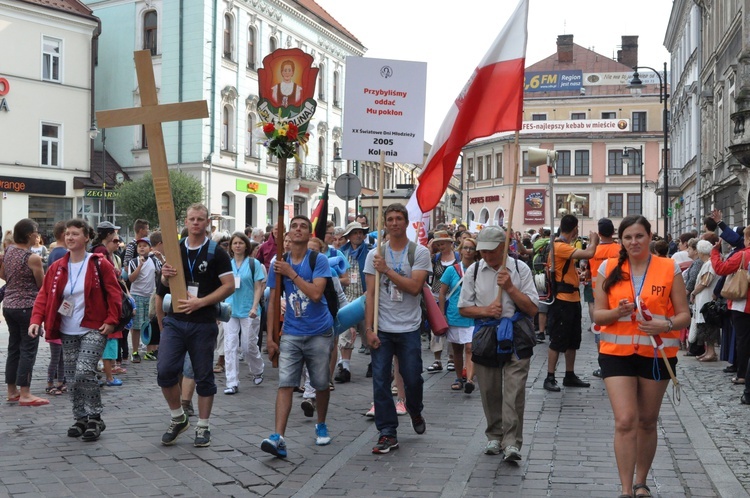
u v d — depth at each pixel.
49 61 40.88
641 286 5.70
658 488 6.24
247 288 10.95
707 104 34.28
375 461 7.12
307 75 7.93
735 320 10.97
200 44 43.00
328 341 7.55
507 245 7.16
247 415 9.13
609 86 72.94
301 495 6.11
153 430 8.23
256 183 47.78
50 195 40.69
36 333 7.94
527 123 69.50
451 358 12.76
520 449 7.14
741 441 7.85
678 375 12.29
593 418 8.94
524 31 7.42
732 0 28.28
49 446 7.50
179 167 43.62
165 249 7.41
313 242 10.02
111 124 7.49
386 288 7.60
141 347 15.23
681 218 48.47
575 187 68.94
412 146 8.07
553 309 10.75
